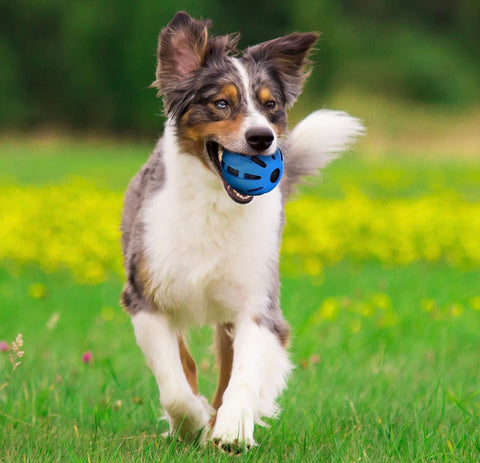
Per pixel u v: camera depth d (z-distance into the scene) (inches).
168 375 291.3
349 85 2556.6
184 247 297.3
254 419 285.4
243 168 281.9
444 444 289.4
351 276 627.2
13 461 266.8
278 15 2330.2
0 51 2199.8
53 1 2203.5
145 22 2199.8
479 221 779.4
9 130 2214.6
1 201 850.1
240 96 295.1
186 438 292.4
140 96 2218.3
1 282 596.7
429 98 2583.7
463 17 2933.1
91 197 885.2
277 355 295.6
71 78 2225.6
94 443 285.1
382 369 390.9
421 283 598.9
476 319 498.0
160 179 308.2
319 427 308.2
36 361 401.1
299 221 737.6
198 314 311.1
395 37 2802.7
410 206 864.9
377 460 271.7
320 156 378.6
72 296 556.4
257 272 299.9
